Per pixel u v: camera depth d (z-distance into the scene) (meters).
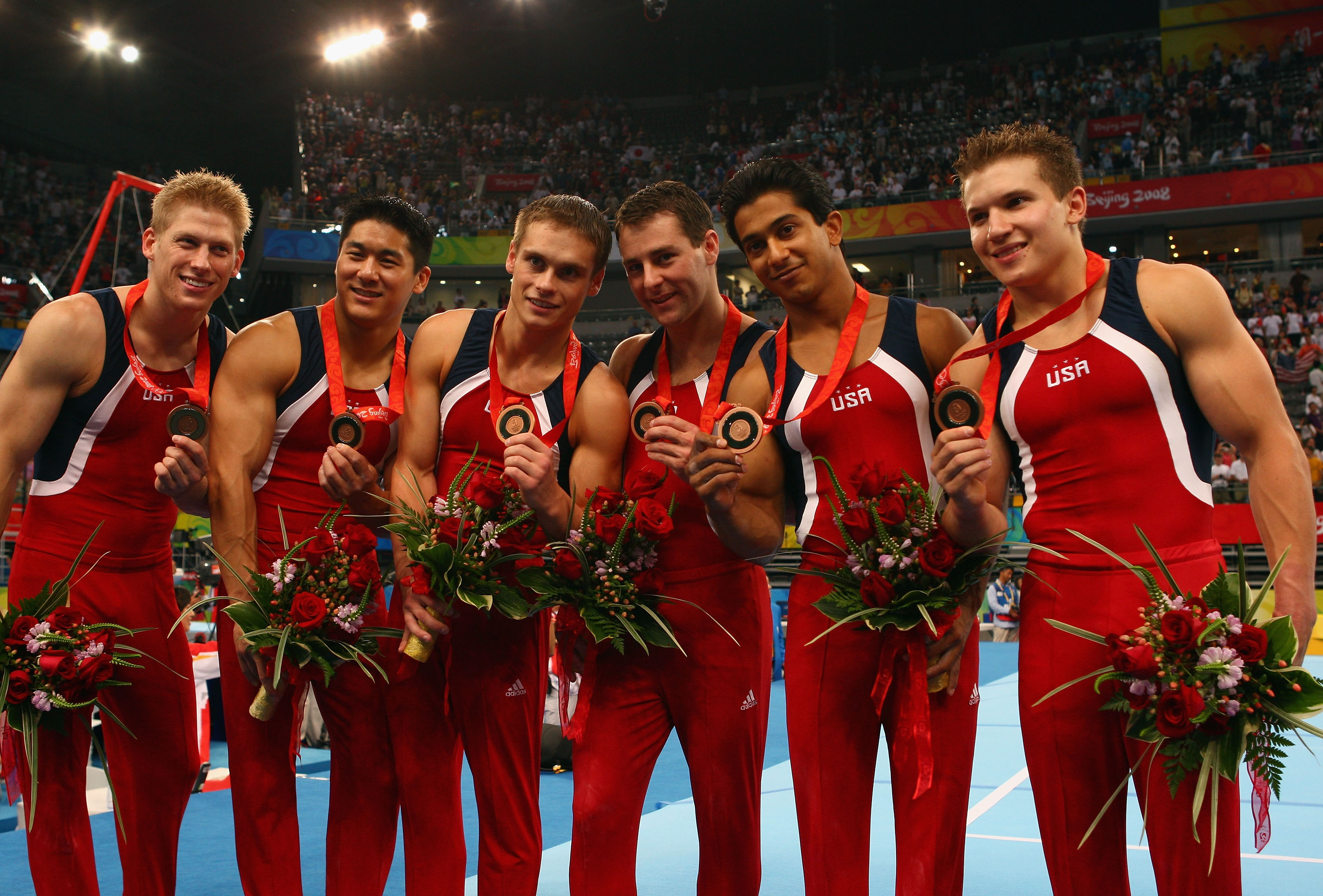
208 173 3.22
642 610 2.86
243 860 3.06
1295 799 5.60
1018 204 2.54
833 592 2.65
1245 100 26.20
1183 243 26.12
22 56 29.89
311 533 3.16
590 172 31.69
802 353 2.90
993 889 4.02
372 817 3.12
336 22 32.03
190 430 2.89
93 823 5.44
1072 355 2.53
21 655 2.95
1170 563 2.43
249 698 3.04
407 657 2.90
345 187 29.20
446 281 27.91
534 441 2.79
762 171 2.81
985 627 16.31
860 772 2.72
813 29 35.31
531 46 36.66
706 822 2.93
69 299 3.18
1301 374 20.42
